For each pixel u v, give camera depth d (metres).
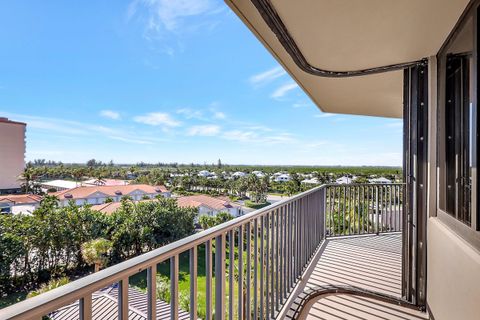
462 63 1.95
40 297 0.72
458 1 1.77
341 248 4.26
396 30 2.15
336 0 1.82
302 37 2.30
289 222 2.81
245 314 1.86
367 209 5.34
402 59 2.67
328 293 2.86
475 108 1.64
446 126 2.26
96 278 0.84
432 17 1.96
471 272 1.60
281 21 2.06
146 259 1.01
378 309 2.60
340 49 2.50
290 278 2.81
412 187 2.71
